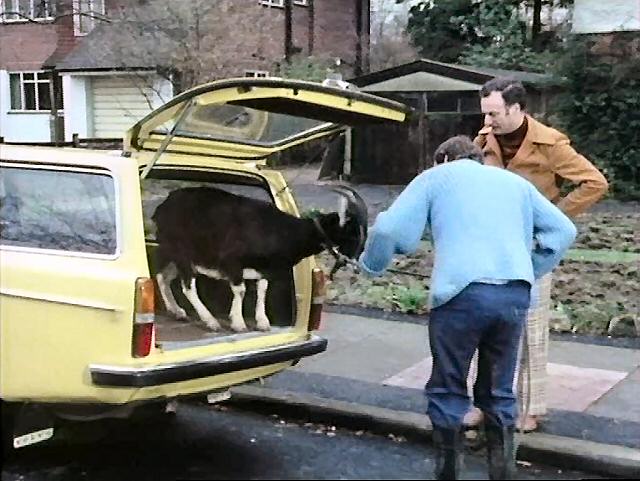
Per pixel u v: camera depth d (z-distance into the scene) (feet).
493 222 13.88
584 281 32.37
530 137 16.67
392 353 23.98
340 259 17.16
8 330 14.78
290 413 19.89
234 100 15.33
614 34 63.16
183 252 18.89
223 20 57.36
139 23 56.59
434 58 81.05
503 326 13.96
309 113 16.63
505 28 75.97
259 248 17.79
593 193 16.49
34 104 86.89
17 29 85.76
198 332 17.76
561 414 18.72
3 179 15.81
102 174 15.14
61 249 14.97
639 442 17.11
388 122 17.34
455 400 14.29
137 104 77.05
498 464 14.34
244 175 18.79
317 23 84.99
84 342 14.43
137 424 19.10
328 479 11.62
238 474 16.10
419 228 14.15
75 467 16.84
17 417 15.57
